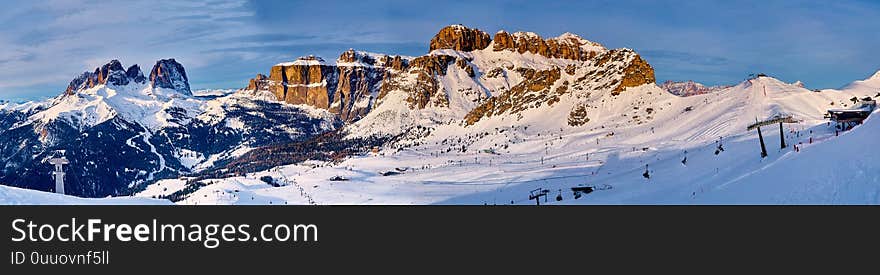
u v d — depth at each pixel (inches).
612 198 6117.1
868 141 3764.8
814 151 4362.7
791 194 3735.2
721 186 4813.0
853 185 3380.9
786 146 5905.5
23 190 3134.8
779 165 4571.9
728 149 7377.0
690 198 4783.5
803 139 6456.7
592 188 7495.1
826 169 3759.8
